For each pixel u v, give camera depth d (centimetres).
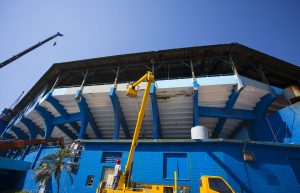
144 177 1590
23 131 3778
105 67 2492
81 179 1717
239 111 2094
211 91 1962
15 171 2455
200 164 1551
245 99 2041
